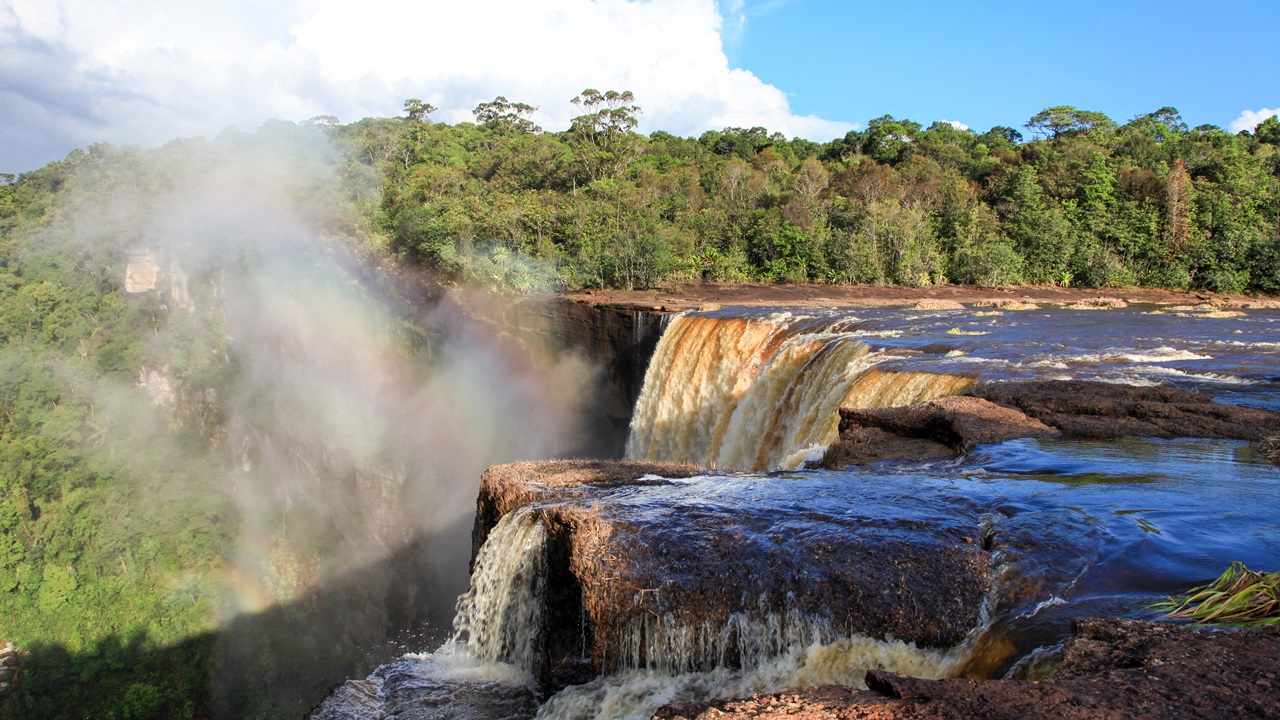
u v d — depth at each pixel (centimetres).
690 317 3022
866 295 4441
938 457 1194
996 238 5128
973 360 1934
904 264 4981
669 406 2975
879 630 701
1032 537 777
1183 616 589
